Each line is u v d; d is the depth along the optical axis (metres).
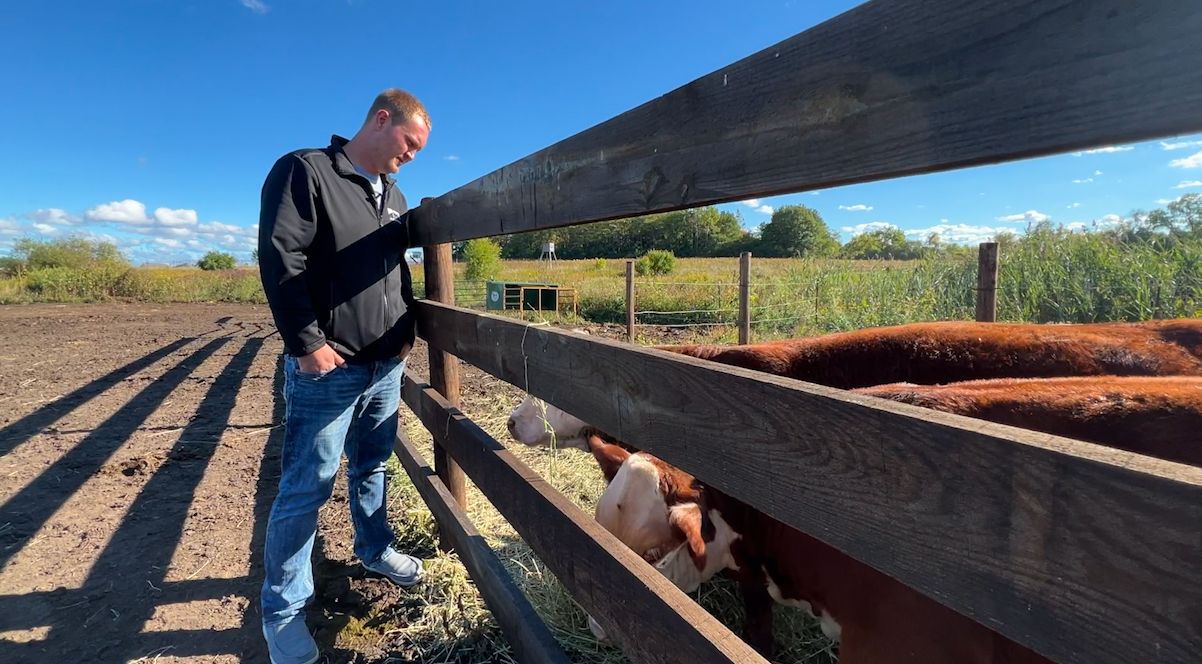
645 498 2.20
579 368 1.47
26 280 24.06
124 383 7.49
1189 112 0.49
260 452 4.84
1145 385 1.58
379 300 2.33
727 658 0.94
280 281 1.94
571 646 2.43
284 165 2.01
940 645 1.37
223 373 8.16
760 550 2.06
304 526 2.27
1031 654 1.19
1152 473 0.52
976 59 0.64
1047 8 0.58
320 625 2.59
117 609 2.72
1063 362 2.73
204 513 3.72
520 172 1.70
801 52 0.83
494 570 2.16
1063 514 0.59
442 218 2.41
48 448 4.92
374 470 2.75
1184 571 0.51
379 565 2.79
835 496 0.83
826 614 1.83
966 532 0.68
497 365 1.99
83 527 3.53
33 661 2.39
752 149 0.91
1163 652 0.53
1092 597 0.57
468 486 3.85
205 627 2.60
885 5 0.72
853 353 2.95
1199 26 0.48
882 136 0.73
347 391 2.27
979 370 2.80
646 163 1.15
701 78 1.00
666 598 1.13
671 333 11.73
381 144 2.26
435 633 2.52
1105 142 0.55
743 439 0.98
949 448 0.68
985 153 0.64
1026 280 6.87
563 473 3.95
